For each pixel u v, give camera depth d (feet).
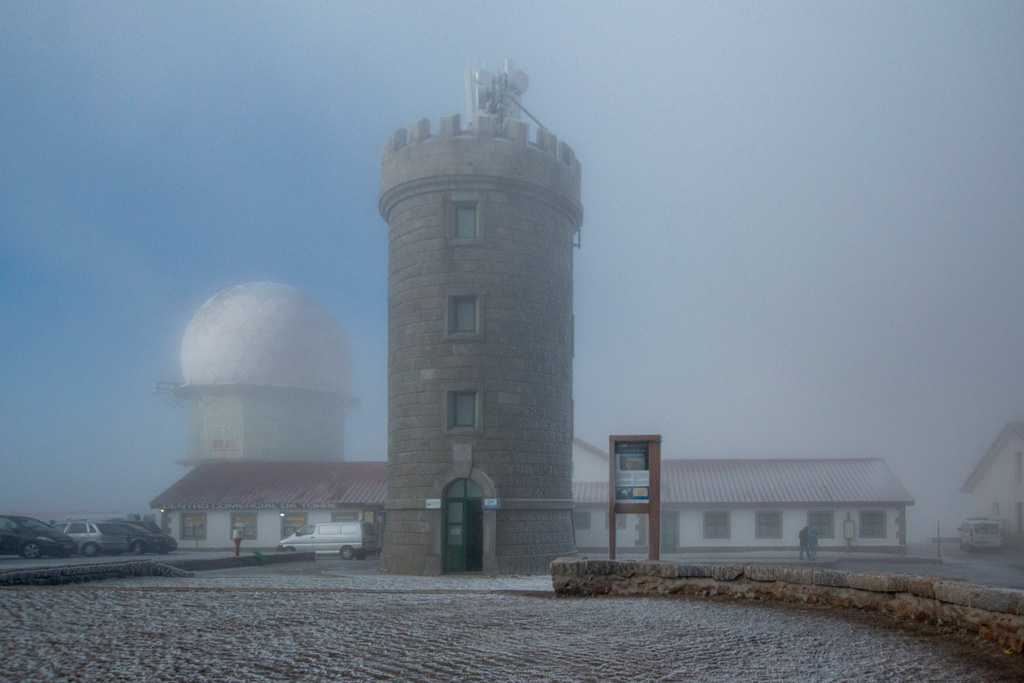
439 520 112.98
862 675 25.48
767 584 44.29
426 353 116.78
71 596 47.14
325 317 289.12
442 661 27.22
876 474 183.21
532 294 119.14
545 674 25.36
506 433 114.42
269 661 26.96
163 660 27.09
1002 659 27.94
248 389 272.92
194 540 195.93
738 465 191.42
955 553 188.65
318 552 162.71
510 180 117.91
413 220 120.37
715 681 24.59
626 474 60.49
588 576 48.88
